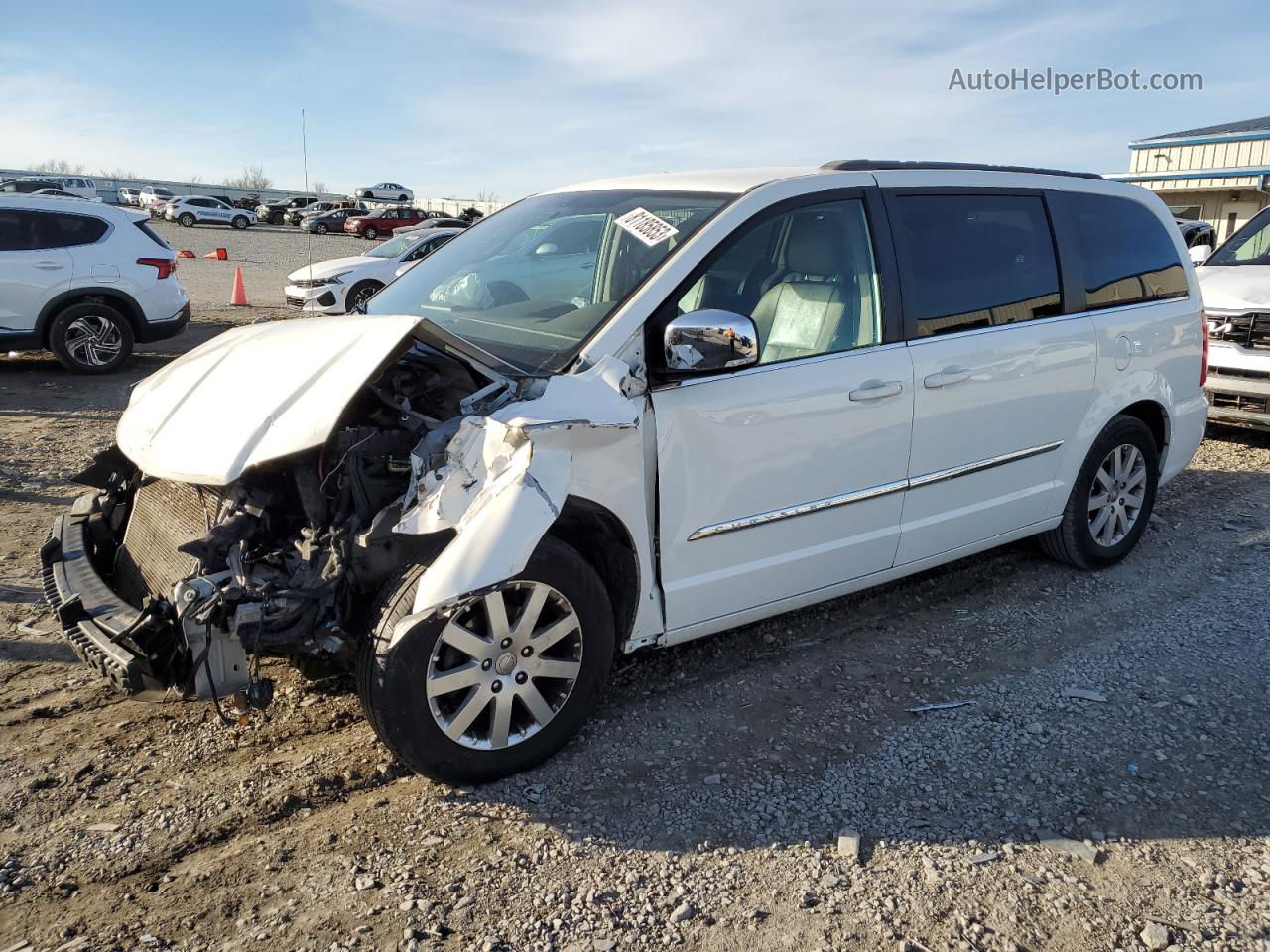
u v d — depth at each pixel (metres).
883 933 2.50
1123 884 2.70
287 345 3.43
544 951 2.41
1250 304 7.22
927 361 3.91
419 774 3.11
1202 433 5.38
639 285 3.35
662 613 3.42
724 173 3.99
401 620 2.81
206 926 2.47
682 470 3.31
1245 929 2.53
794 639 4.20
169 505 3.42
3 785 3.05
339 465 3.02
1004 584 4.84
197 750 3.28
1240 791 3.12
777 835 2.89
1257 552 5.30
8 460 6.85
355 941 2.43
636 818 2.95
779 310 3.60
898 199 3.97
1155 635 4.27
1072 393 4.52
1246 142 23.31
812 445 3.61
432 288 4.17
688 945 2.45
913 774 3.21
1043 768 3.24
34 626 4.21
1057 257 4.50
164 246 11.33
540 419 2.88
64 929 2.45
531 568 2.99
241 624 2.73
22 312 10.30
